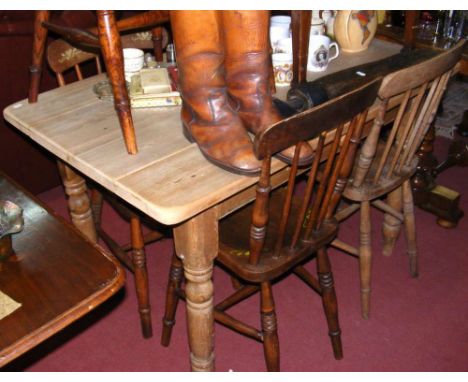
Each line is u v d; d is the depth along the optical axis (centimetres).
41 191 238
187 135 130
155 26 182
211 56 113
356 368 166
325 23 196
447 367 165
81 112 145
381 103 139
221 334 178
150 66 168
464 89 345
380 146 185
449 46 188
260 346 174
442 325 180
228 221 154
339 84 150
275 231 150
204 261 127
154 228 164
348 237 221
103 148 128
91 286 110
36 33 145
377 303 189
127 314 184
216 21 111
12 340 98
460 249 214
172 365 167
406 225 191
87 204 173
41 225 126
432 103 154
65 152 127
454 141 254
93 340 175
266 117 119
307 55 154
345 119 116
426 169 226
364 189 162
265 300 144
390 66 162
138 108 146
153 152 126
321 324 181
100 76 168
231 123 117
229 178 117
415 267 198
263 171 112
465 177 261
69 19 199
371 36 185
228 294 194
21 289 109
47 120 142
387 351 171
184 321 183
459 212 227
